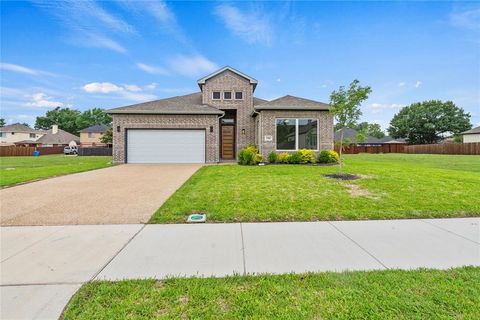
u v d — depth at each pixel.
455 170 11.20
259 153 14.70
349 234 3.93
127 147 14.97
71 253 3.26
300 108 14.42
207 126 15.06
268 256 3.19
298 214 4.86
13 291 2.41
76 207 5.40
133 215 4.87
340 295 2.35
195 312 2.12
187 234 3.94
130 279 2.63
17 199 6.06
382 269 2.84
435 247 3.45
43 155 32.75
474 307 2.15
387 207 5.23
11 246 3.46
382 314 2.08
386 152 38.44
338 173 9.78
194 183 7.94
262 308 2.17
